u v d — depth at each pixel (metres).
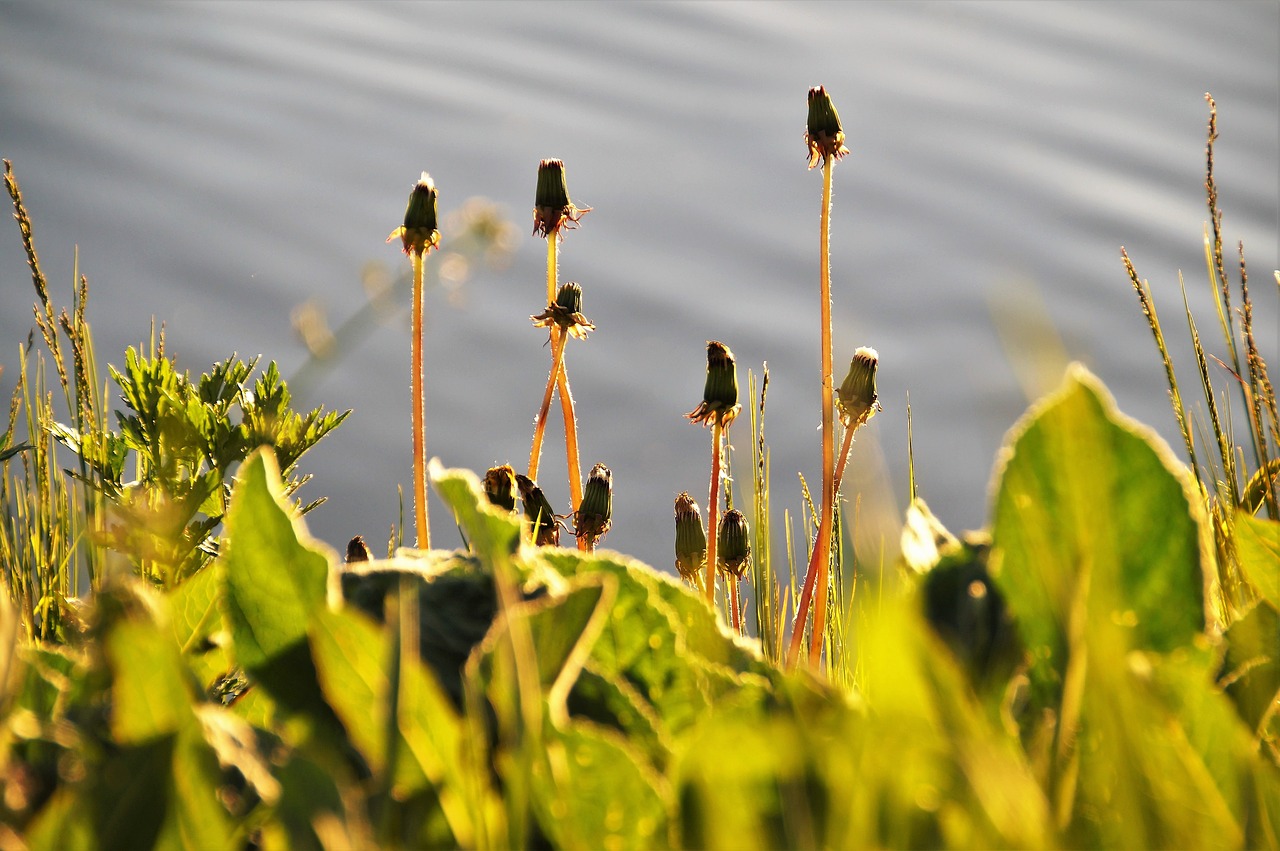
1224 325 1.90
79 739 0.67
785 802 0.61
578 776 0.68
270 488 0.79
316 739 0.76
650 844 0.67
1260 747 0.81
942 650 0.61
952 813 0.59
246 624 0.79
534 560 0.89
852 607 1.75
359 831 0.58
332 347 1.52
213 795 0.60
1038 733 0.73
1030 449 0.71
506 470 1.86
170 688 0.62
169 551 1.57
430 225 2.00
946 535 0.92
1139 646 0.73
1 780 0.65
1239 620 0.88
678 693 0.87
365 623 0.70
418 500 2.03
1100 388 0.71
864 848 0.58
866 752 0.59
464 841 0.65
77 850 0.59
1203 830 0.63
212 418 1.93
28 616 1.83
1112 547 0.70
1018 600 0.72
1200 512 0.71
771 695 0.83
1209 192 1.91
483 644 0.76
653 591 0.91
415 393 2.02
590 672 0.82
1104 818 0.66
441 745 0.66
